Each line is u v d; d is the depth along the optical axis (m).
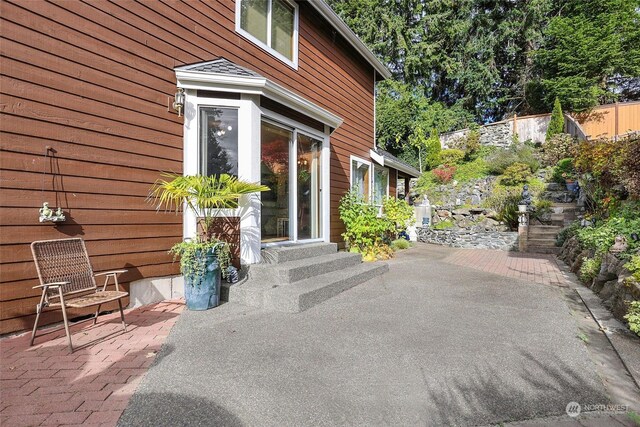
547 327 3.58
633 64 15.16
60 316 3.60
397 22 21.56
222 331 3.36
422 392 2.29
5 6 3.27
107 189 4.03
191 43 5.05
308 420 1.98
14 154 3.31
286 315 3.88
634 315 3.27
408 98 19.83
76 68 3.77
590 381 2.45
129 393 2.24
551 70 17.25
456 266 7.61
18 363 2.66
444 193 14.77
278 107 5.59
